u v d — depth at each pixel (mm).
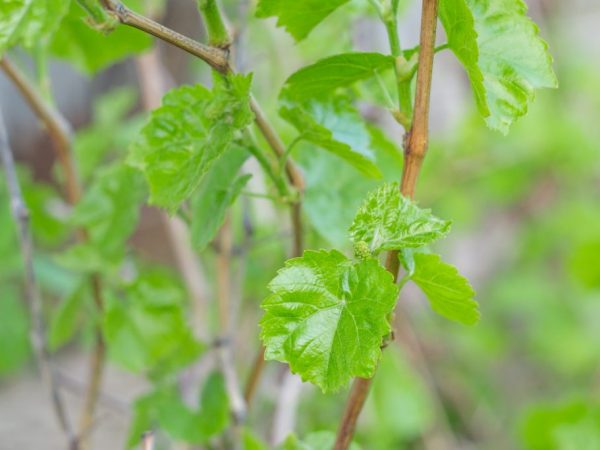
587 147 1951
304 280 592
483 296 2152
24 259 909
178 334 876
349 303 589
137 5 869
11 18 653
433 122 2020
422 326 1842
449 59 2084
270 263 1188
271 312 588
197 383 1116
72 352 2170
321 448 752
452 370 1844
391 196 601
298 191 725
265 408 1170
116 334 872
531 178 2062
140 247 2260
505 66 633
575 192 2125
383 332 581
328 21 1056
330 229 771
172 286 880
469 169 1816
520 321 2209
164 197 660
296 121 677
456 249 2156
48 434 1773
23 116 2488
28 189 1160
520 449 1754
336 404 1237
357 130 712
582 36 2660
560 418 1254
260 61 1265
